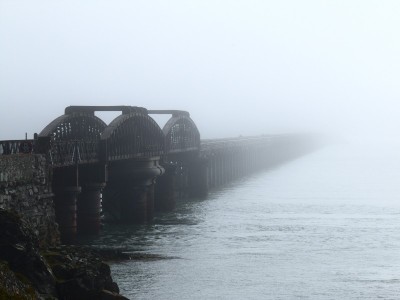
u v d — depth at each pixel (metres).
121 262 70.06
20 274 44.66
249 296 58.31
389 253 76.88
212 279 63.72
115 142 88.38
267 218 104.88
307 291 60.19
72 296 46.81
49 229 67.12
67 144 75.25
